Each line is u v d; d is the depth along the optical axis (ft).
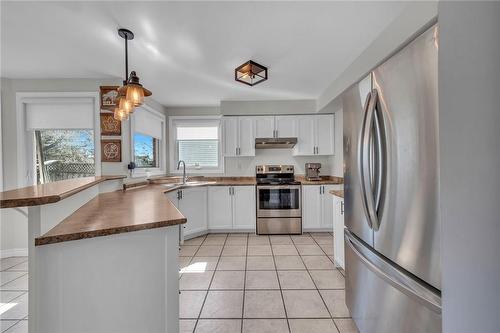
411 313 3.48
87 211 5.21
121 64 8.12
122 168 9.64
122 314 4.01
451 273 2.36
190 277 8.04
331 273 8.27
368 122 4.29
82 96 9.58
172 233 4.42
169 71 8.71
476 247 2.09
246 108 13.14
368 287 4.67
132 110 6.42
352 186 5.43
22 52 7.28
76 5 5.08
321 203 12.73
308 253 10.07
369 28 6.04
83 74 9.09
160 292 4.28
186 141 14.64
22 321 5.97
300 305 6.46
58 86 9.57
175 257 4.43
